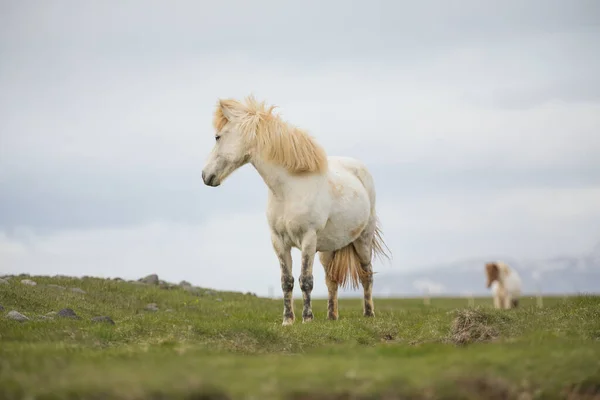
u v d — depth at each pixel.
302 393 8.85
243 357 11.76
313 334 14.77
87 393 8.41
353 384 9.16
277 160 16.34
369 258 19.36
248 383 8.92
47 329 14.20
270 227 17.06
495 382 9.68
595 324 15.06
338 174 17.88
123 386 8.52
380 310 23.47
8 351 11.16
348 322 16.56
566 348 11.84
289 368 9.86
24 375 9.22
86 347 12.49
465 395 9.25
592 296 19.73
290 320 17.00
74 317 17.33
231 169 16.72
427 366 10.13
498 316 15.80
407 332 16.11
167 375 9.04
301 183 16.48
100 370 9.59
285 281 17.00
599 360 11.02
